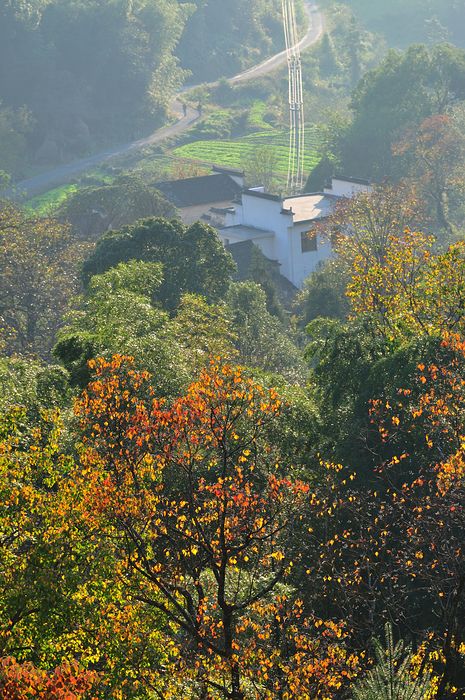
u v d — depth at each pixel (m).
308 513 31.62
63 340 46.12
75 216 110.00
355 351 42.59
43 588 24.33
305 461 38.00
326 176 155.12
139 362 40.91
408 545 31.17
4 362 42.81
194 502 25.89
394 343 42.19
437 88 153.62
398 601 30.55
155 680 24.81
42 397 39.38
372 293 46.59
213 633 24.80
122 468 25.34
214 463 27.67
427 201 133.62
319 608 31.66
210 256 72.12
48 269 87.06
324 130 159.25
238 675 23.77
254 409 29.09
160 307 67.25
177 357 42.81
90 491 24.91
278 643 26.09
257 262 91.62
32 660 25.84
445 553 28.36
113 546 25.44
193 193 141.75
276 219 114.00
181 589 24.31
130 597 25.66
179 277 70.31
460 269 43.69
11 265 85.94
